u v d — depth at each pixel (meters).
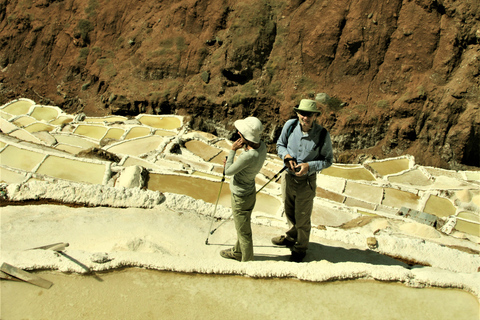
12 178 10.79
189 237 5.44
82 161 11.52
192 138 23.39
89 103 33.75
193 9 32.28
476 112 26.19
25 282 3.90
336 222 11.52
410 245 5.64
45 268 4.02
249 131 4.06
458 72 27.39
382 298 4.14
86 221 5.42
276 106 29.83
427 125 27.66
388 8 28.98
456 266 5.42
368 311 3.97
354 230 7.27
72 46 35.88
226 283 4.16
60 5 36.72
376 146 28.77
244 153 4.19
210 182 10.63
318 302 4.03
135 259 4.23
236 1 31.78
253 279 4.25
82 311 3.66
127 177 10.02
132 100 31.72
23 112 30.83
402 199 18.30
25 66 36.72
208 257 5.05
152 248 4.91
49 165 11.46
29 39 36.84
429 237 7.32
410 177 22.20
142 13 34.41
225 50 30.94
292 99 29.61
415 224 7.61
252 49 30.33
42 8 37.09
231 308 3.86
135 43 33.94
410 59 28.64
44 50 36.41
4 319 3.51
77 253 4.20
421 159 27.50
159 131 26.11
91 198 6.11
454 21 27.50
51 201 6.08
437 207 17.27
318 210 12.01
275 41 30.94
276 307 3.92
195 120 30.62
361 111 28.91
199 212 6.22
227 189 10.40
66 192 6.13
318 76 30.22
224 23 31.78
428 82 27.97
